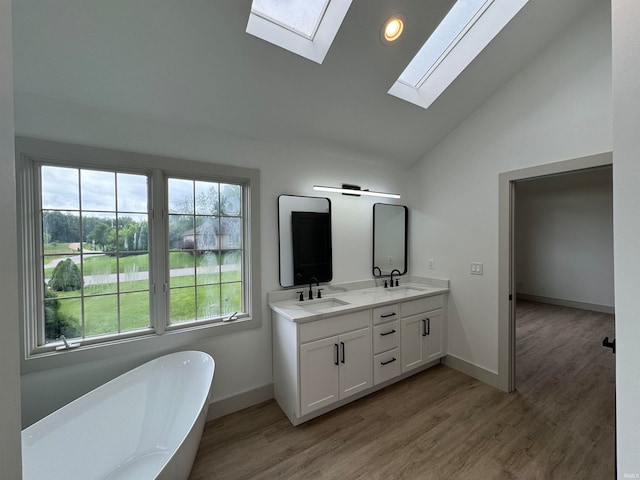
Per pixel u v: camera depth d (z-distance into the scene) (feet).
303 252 8.16
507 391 7.70
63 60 4.65
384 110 7.43
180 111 6.03
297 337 6.30
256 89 5.99
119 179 5.92
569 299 16.93
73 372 5.38
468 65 6.85
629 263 1.82
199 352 6.18
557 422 6.42
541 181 15.23
